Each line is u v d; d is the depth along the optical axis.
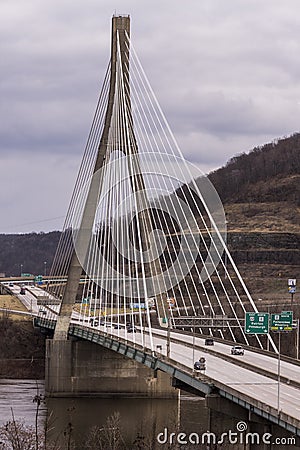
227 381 79.69
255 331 84.56
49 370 136.12
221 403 77.12
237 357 99.06
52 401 129.38
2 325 195.00
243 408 74.88
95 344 136.25
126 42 136.38
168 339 94.69
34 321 190.62
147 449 86.50
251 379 81.81
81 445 90.81
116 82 136.75
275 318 84.56
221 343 118.19
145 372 133.25
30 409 117.31
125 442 92.56
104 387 134.62
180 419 106.31
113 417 102.25
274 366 91.00
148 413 115.50
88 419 109.56
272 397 70.62
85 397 134.38
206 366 91.56
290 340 135.00
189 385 87.56
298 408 65.19
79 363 136.12
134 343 112.56
